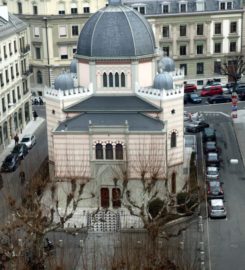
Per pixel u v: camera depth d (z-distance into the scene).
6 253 61.69
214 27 149.75
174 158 90.88
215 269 69.62
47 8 140.62
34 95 148.38
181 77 103.88
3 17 117.75
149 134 84.56
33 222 63.12
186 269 61.34
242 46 153.00
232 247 74.62
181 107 90.38
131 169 85.19
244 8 149.62
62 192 86.19
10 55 116.38
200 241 75.56
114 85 93.12
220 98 140.38
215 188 88.31
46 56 144.62
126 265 57.69
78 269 68.81
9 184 94.38
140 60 92.00
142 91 91.31
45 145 114.56
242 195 89.69
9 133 116.44
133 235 75.25
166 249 65.75
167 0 146.50
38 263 61.22
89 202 86.25
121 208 83.94
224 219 82.19
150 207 77.31
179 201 80.38
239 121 125.44
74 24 143.50
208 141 110.31
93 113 90.94
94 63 92.19
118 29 91.38
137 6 144.75
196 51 151.00
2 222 75.38
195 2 147.25
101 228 79.81
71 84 92.88
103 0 144.12
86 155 86.44
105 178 85.81
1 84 111.19
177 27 147.75
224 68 148.38
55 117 92.00
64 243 76.06
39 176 85.38
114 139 85.25
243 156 105.69
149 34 93.62
